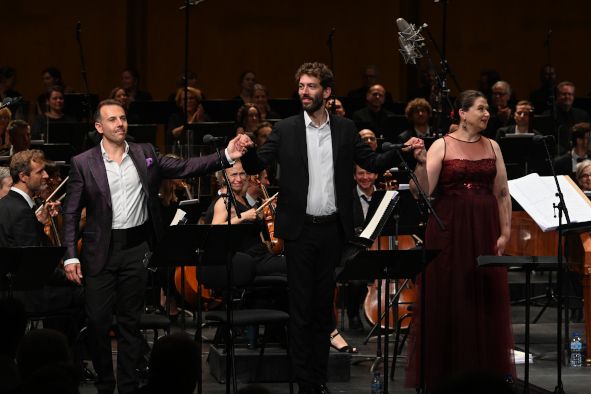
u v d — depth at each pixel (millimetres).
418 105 23859
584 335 19391
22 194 15117
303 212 13367
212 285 15516
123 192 13703
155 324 14422
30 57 33938
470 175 14102
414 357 14578
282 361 15844
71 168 13758
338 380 15836
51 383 7215
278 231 13453
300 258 13430
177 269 18500
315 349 13625
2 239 14836
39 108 28547
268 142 13641
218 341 17156
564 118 27578
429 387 14219
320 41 35625
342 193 13531
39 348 9062
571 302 20141
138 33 34594
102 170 13664
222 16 35188
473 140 14305
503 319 14195
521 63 35875
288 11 35500
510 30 35812
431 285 14227
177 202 19547
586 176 19062
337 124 13672
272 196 18797
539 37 35906
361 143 13812
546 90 30547
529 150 22250
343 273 12930
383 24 35688
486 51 35750
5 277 13117
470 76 35750
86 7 34156
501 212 14461
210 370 16562
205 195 20875
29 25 33938
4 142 22000
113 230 13672
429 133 23859
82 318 16047
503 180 14453
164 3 34812
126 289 13742
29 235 14969
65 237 13570
